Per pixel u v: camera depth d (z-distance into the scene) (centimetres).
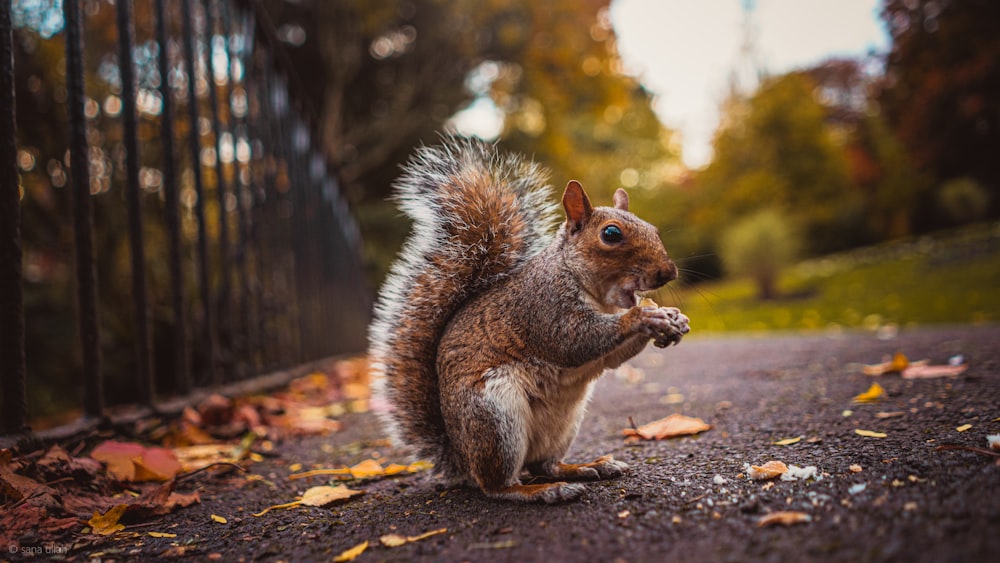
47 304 175
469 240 91
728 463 87
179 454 100
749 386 116
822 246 678
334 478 94
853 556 70
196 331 164
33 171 160
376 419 118
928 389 102
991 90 423
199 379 166
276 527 83
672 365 150
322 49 363
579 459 94
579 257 88
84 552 79
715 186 707
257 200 132
